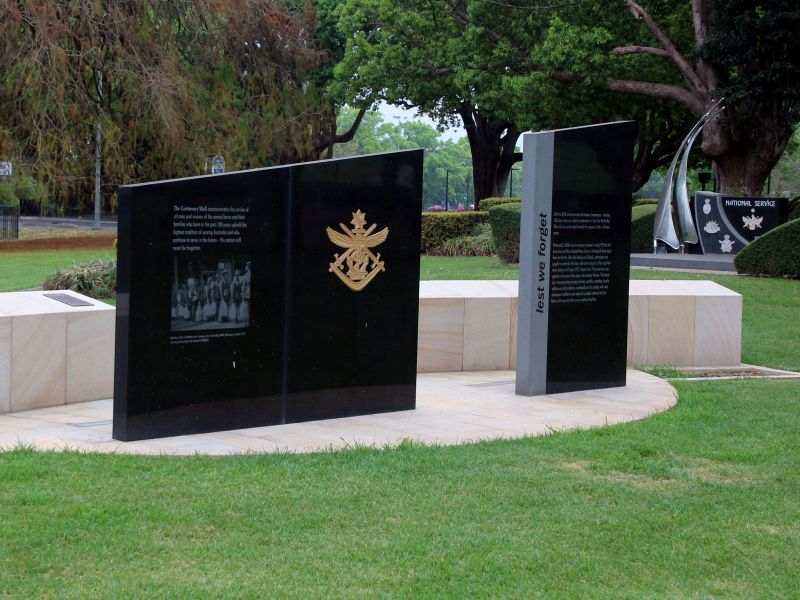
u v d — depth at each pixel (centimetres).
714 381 1138
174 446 767
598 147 1052
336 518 590
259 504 609
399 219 935
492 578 507
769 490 673
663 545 565
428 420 903
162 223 783
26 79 2691
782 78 2530
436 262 2491
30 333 927
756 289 1848
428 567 518
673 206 2570
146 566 509
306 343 880
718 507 635
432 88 3384
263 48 3406
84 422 870
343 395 909
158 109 2825
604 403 997
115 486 638
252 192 833
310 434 830
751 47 2506
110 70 2834
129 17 2841
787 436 837
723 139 2720
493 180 4319
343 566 516
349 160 895
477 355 1220
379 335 929
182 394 806
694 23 2736
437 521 591
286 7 3588
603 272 1073
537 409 962
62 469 677
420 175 946
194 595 473
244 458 725
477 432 848
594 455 757
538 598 483
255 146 3353
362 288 914
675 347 1279
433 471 698
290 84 3484
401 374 947
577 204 1045
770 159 2759
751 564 540
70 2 2742
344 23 3491
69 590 475
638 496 655
